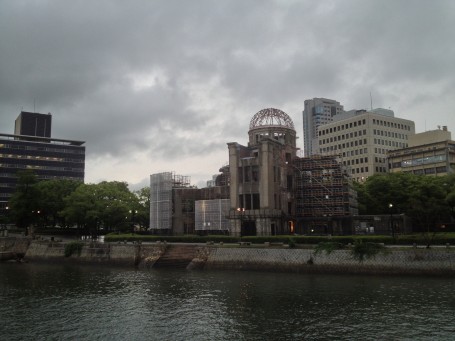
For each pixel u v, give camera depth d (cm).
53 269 8169
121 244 8750
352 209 11125
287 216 10381
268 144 9994
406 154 16062
